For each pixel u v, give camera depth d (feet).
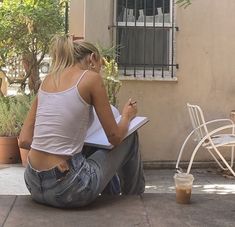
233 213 11.60
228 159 23.17
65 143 11.06
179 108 23.56
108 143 11.72
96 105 11.14
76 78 11.19
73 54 11.56
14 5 24.73
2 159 22.38
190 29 23.44
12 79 26.76
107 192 12.94
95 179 11.25
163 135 23.56
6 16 24.72
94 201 12.25
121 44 23.86
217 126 23.59
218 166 23.43
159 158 23.58
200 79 23.56
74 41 11.86
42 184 11.30
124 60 23.89
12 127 22.59
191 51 23.49
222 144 19.94
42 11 24.67
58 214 11.34
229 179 21.54
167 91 23.47
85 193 11.19
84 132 11.29
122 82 23.29
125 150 12.28
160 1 23.86
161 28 23.81
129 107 12.09
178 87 23.49
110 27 23.39
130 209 11.75
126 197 12.67
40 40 25.25
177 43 23.45
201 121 22.26
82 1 25.71
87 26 23.26
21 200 12.30
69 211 11.54
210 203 12.33
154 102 23.45
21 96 23.88
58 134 11.05
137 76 23.36
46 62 26.13
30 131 11.94
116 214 11.41
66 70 11.44
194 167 23.49
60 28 25.70
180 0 12.81
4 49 25.45
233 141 20.08
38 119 11.31
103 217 11.19
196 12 23.39
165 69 23.82
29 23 24.67
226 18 23.47
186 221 11.04
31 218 11.09
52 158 11.05
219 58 23.56
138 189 13.00
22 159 21.81
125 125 11.68
